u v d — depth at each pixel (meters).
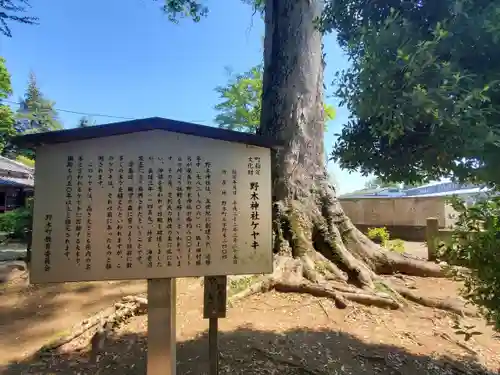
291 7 6.55
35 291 5.95
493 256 1.98
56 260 2.31
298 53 6.50
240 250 2.45
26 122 33.50
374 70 1.89
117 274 2.34
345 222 6.50
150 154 2.43
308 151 6.42
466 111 1.66
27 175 20.75
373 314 4.41
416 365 3.20
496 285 2.09
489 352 3.50
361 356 3.34
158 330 2.38
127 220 2.38
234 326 3.99
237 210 2.47
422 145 2.23
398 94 1.85
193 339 3.70
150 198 2.41
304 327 3.99
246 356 3.30
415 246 11.88
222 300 2.62
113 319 4.14
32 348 3.83
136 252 2.37
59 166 2.36
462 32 1.73
